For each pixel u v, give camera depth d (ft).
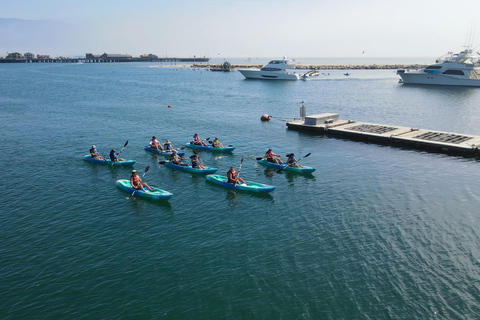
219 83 403.13
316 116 162.91
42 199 84.89
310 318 49.21
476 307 51.31
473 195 88.94
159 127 164.76
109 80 439.63
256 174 104.12
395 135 138.21
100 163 111.55
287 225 73.97
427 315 49.85
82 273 57.82
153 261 61.21
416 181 98.02
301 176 102.42
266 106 236.43
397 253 64.03
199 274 57.93
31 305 50.78
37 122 172.24
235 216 77.97
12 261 60.54
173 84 390.63
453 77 352.69
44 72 597.11
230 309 50.60
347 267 59.93
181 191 91.45
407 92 315.78
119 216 77.30
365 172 105.29
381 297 53.16
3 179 96.94
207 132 156.15
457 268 59.93
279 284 55.72
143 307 50.80
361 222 75.20
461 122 184.75
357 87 362.33
